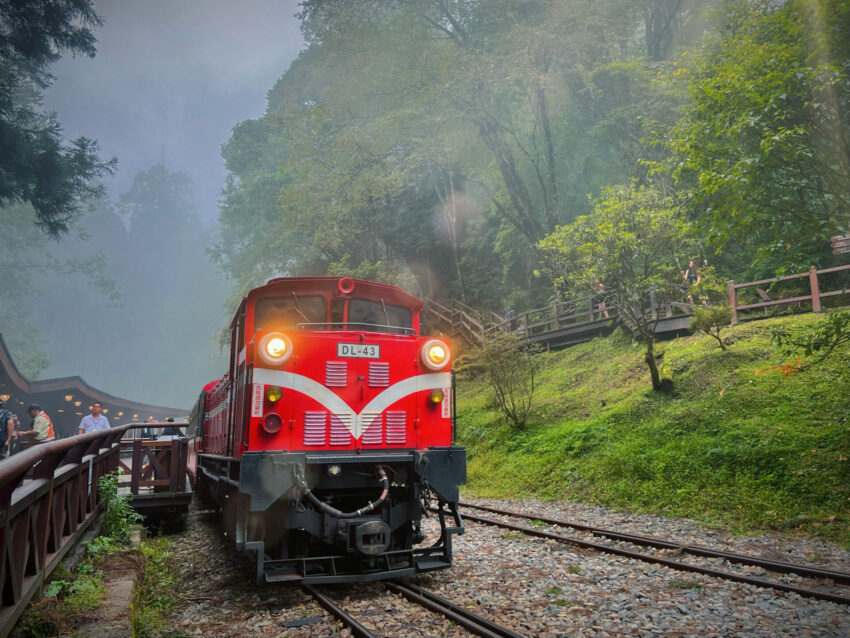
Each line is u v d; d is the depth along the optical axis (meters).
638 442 12.62
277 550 6.70
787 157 8.94
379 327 7.74
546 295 28.70
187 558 8.36
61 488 5.46
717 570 6.63
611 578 6.61
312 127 27.73
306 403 6.58
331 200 29.31
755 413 11.78
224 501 8.73
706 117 9.96
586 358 19.91
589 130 25.56
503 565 7.37
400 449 6.95
